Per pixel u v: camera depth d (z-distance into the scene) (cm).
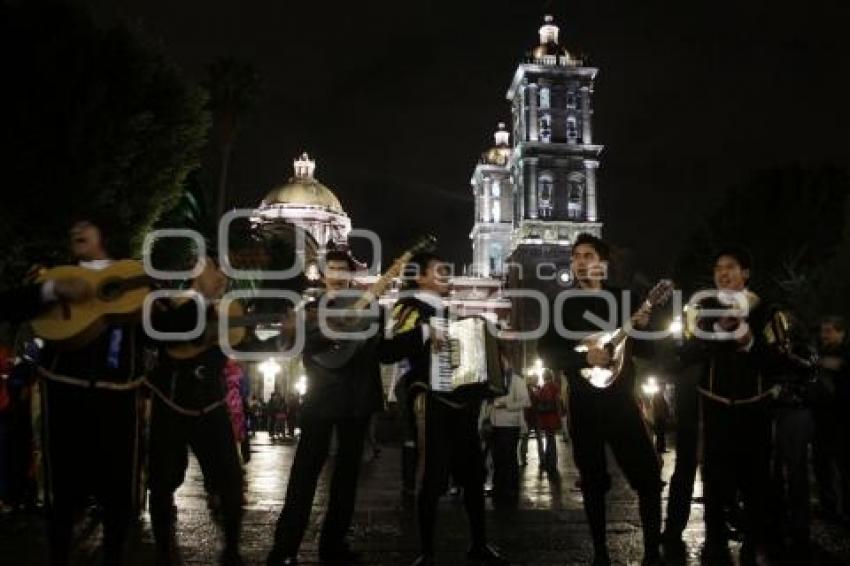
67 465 512
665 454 1962
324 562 673
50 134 2203
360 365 663
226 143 4122
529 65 9350
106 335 525
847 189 4631
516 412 1145
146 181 2478
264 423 3709
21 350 966
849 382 896
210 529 823
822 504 948
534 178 9075
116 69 2345
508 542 765
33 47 2209
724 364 648
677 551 716
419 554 713
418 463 660
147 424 690
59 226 2225
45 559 688
